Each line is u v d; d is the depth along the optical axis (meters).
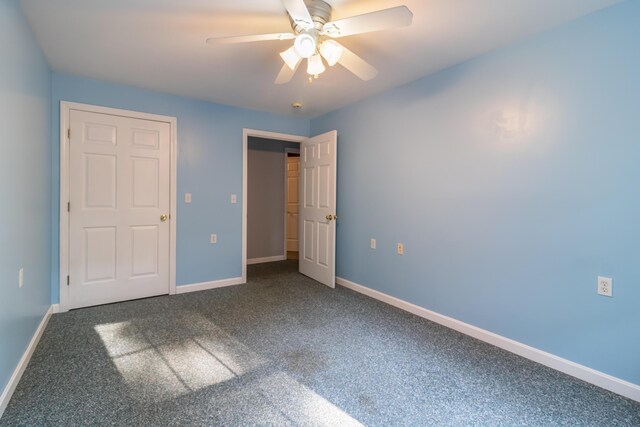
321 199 3.89
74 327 2.50
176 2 1.74
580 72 1.85
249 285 3.78
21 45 1.83
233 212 3.76
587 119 1.83
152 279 3.28
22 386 1.71
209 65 2.56
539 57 2.03
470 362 2.04
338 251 3.88
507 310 2.22
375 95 3.27
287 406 1.59
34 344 2.12
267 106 3.70
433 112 2.70
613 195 1.74
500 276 2.25
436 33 2.04
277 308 3.00
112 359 2.02
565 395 1.71
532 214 2.07
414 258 2.90
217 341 2.30
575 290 1.89
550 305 2.00
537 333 2.06
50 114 2.66
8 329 1.62
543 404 1.63
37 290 2.25
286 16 1.87
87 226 2.93
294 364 1.99
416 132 2.85
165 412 1.53
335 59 1.91
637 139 1.66
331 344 2.27
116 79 2.88
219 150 3.63
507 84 2.19
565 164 1.92
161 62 2.51
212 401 1.62
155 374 1.86
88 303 2.95
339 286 3.77
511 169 2.17
